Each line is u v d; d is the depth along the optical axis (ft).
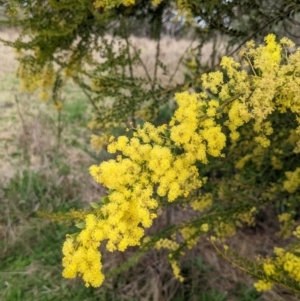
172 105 14.88
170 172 3.75
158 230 10.28
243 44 7.38
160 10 9.32
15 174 12.13
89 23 8.14
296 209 10.00
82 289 9.23
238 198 7.51
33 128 13.80
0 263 9.95
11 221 10.78
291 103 3.86
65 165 12.83
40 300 9.07
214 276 9.61
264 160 8.51
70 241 3.67
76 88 17.39
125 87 8.32
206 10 6.80
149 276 9.46
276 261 5.23
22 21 7.26
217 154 3.81
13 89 16.57
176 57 17.95
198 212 11.02
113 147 3.84
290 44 3.74
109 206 3.61
